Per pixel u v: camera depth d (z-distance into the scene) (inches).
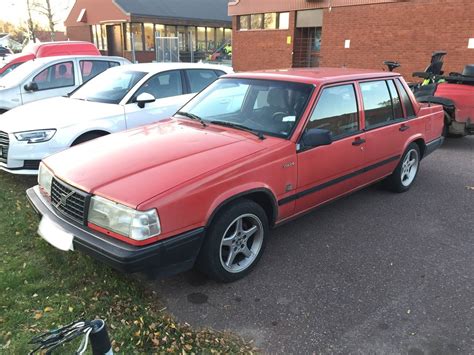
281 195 146.0
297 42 796.0
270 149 141.1
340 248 161.9
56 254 146.5
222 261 132.1
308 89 159.5
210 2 1470.2
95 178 122.5
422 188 233.3
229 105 173.9
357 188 188.1
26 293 125.0
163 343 108.0
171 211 113.3
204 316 120.9
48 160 145.1
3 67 459.2
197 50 1414.9
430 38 604.1
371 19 666.2
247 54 893.8
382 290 134.3
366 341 111.3
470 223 186.5
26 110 239.3
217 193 123.3
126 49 1286.9
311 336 113.2
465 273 145.0
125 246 109.8
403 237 172.1
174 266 118.4
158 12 1291.8
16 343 104.3
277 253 157.5
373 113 188.2
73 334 63.3
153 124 173.0
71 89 352.2
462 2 562.9
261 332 114.6
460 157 307.1
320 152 157.4
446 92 333.7
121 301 123.5
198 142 143.8
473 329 116.3
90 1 1352.1
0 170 248.8
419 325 117.7
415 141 223.0
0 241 156.3
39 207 136.4
